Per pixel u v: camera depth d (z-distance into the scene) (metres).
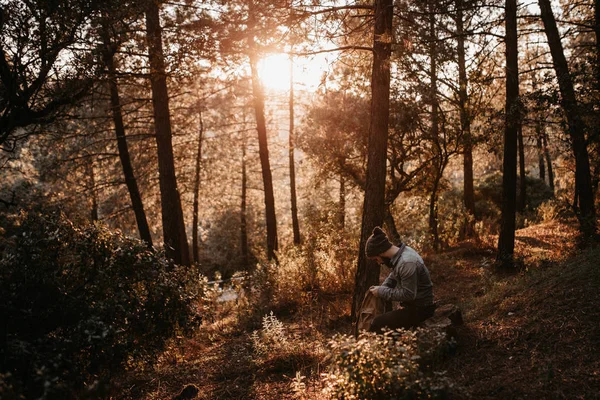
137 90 13.55
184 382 5.04
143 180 17.55
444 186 14.55
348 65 8.66
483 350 4.29
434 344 3.59
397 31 7.97
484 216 18.69
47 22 5.80
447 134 12.67
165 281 4.59
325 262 9.23
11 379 2.83
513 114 8.63
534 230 13.55
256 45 7.23
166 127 10.41
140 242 4.62
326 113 13.88
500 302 5.51
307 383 4.52
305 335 6.42
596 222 9.64
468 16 9.11
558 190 20.02
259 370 5.06
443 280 9.20
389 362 3.17
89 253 4.28
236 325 7.94
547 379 3.37
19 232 4.32
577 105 8.28
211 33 7.16
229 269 29.31
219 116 19.39
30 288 3.94
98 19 6.19
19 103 6.10
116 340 4.05
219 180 23.33
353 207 17.45
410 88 11.53
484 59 10.02
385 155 6.88
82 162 14.30
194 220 22.53
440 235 14.31
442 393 2.98
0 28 5.62
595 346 3.75
